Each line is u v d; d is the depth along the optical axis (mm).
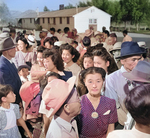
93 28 6039
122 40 5770
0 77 2527
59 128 1214
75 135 1309
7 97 2000
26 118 2539
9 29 4668
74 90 1291
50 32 5043
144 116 845
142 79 1592
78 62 3131
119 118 2107
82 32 5777
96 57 2119
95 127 1552
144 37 6141
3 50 2592
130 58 1971
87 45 3471
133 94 903
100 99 1564
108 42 4746
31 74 2482
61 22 5559
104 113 1536
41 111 1657
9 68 2637
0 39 2678
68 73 2447
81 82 1913
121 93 2018
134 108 868
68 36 5051
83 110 1555
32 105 2434
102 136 1608
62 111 1231
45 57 2312
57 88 1206
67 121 1252
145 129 888
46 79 2197
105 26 6410
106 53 2141
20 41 3404
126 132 942
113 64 2258
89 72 1509
